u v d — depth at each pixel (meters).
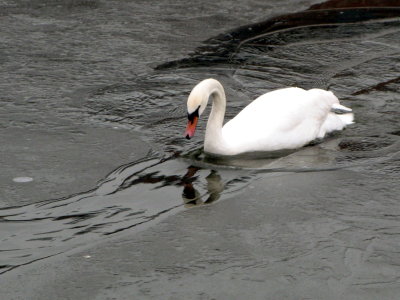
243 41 18.80
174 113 15.09
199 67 17.34
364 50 18.28
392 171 12.82
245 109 13.77
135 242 10.98
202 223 11.42
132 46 18.38
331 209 11.75
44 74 16.77
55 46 18.23
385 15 20.55
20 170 12.88
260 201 11.97
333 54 18.05
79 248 10.87
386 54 18.05
